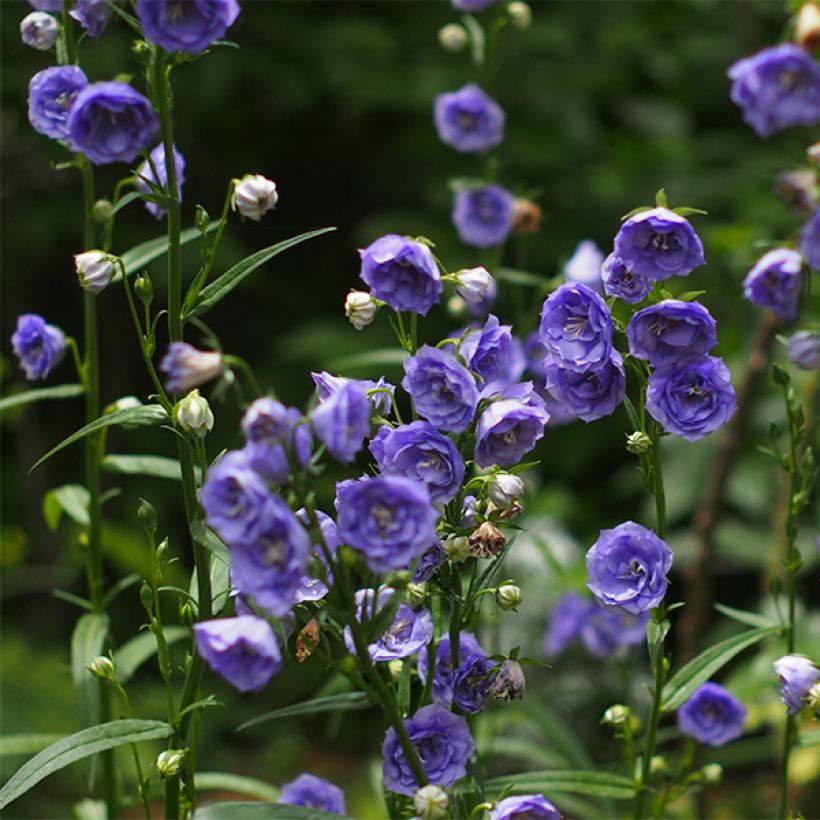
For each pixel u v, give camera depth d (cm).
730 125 831
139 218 726
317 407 186
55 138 261
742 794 484
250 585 174
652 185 728
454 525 224
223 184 808
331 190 840
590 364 213
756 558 552
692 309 214
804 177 257
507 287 600
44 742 362
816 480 538
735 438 419
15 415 518
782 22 767
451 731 221
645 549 228
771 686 399
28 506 800
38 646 726
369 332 679
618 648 389
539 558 498
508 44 744
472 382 205
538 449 691
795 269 253
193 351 187
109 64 654
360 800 575
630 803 396
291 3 774
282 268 820
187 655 241
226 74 739
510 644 524
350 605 198
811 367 257
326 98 793
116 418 226
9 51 708
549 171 750
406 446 204
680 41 819
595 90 791
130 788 513
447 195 716
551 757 366
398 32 781
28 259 772
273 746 679
